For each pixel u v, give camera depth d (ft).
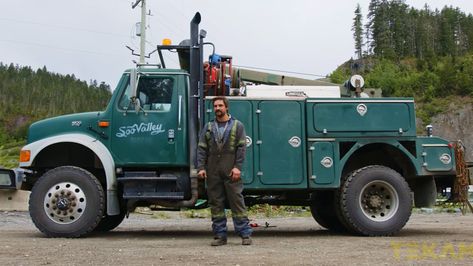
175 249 18.76
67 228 23.34
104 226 28.63
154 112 24.40
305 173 24.32
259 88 25.27
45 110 518.37
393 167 26.71
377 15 574.15
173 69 25.02
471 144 354.74
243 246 19.79
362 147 25.38
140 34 98.12
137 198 23.63
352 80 28.19
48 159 25.64
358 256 16.78
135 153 24.14
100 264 15.14
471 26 592.19
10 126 462.19
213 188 20.27
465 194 25.32
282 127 24.47
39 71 599.57
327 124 24.62
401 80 426.10
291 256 16.72
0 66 592.19
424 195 26.04
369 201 24.56
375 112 24.93
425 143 25.43
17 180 41.47
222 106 20.25
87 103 550.77
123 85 24.76
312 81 29.07
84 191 23.56
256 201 27.78
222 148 20.12
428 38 569.64
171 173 24.49
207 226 33.96
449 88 404.57
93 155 25.80
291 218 44.91
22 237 23.89
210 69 25.27
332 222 28.96
